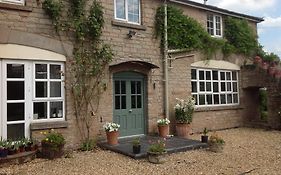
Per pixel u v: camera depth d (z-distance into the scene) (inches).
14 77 317.4
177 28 472.1
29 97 326.0
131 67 410.6
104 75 382.0
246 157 317.1
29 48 325.4
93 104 371.9
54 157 307.3
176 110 449.7
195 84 506.0
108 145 357.1
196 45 494.9
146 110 432.5
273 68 537.0
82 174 255.8
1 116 306.2
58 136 313.9
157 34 445.1
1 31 307.1
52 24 341.7
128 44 409.1
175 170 267.1
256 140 423.5
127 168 273.9
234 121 562.6
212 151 343.3
